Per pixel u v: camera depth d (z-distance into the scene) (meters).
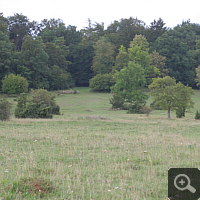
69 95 84.94
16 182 7.13
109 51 102.75
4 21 103.81
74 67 112.12
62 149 12.68
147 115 40.12
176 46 100.94
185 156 11.30
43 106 31.28
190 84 99.25
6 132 17.39
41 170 8.76
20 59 88.50
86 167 9.45
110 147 13.41
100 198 6.63
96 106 61.53
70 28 124.12
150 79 88.44
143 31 112.69
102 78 93.81
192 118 36.62
